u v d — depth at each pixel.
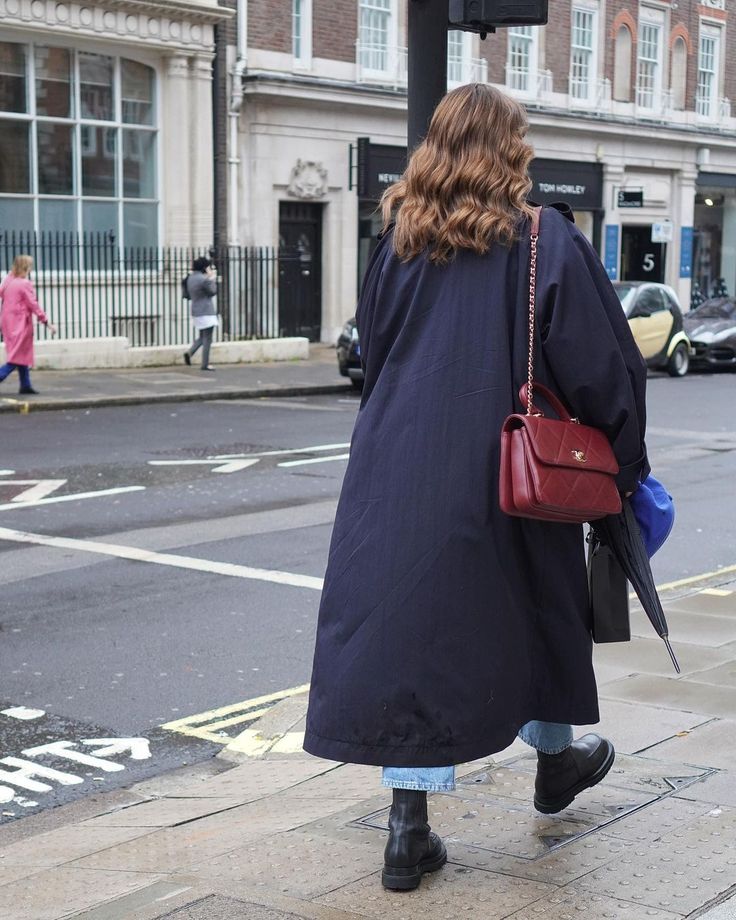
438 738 2.85
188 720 5.28
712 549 8.54
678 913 2.88
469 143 2.97
